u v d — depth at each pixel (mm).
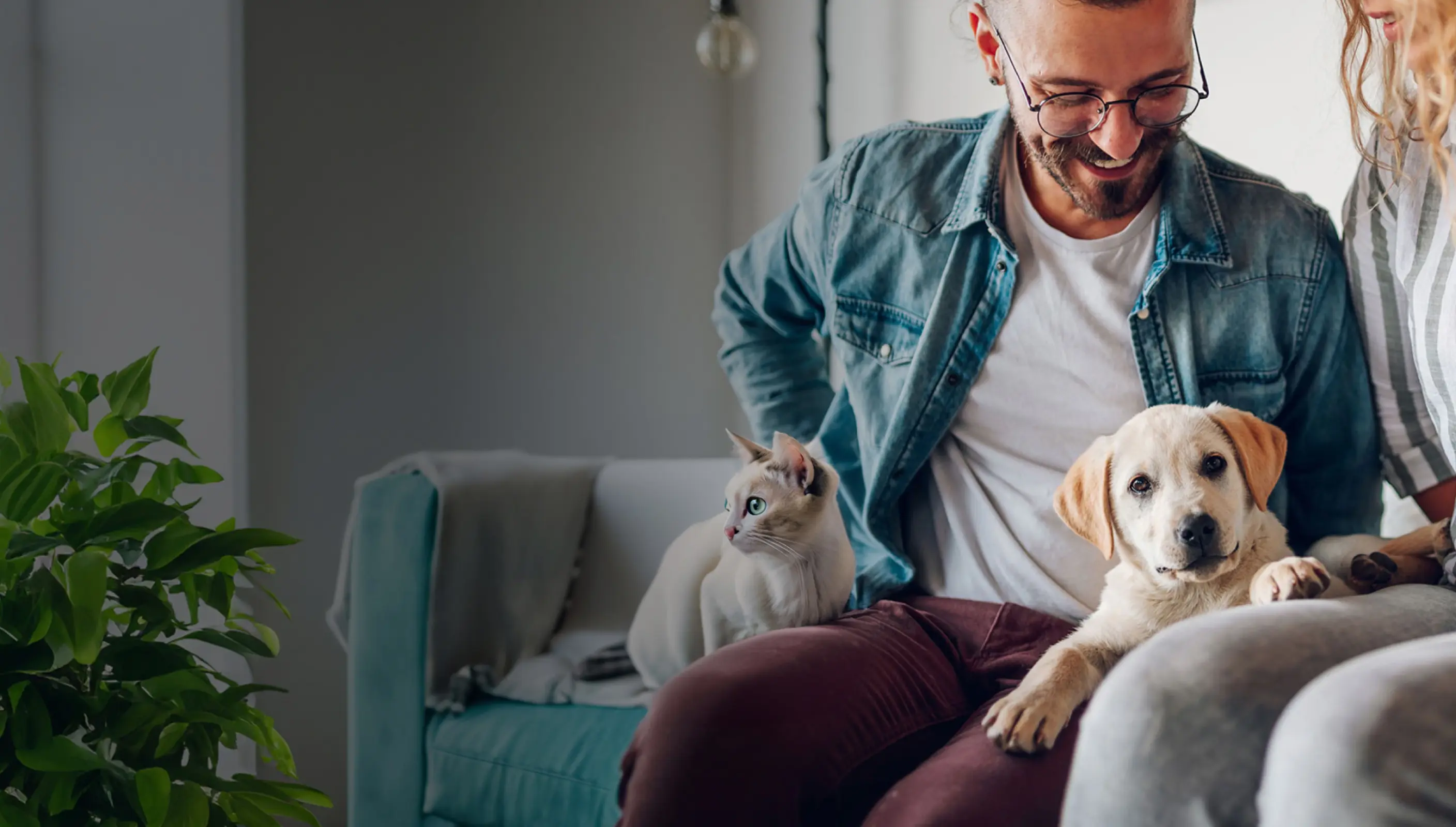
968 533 1098
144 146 1795
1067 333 1075
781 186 2662
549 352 2449
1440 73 905
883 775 938
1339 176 1500
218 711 1093
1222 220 1078
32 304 1719
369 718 1620
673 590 1396
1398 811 497
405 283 2199
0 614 995
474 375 2312
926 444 1119
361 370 2125
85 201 1752
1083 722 651
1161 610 862
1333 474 1105
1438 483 1047
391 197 2180
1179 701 608
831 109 2500
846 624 1052
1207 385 1077
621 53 2582
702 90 2742
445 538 1590
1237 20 1619
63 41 1747
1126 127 967
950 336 1117
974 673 1024
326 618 2055
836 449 1251
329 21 2082
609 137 2557
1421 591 766
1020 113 1032
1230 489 838
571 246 2490
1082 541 1038
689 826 822
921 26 2287
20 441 1082
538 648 1709
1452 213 915
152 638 1155
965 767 797
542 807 1358
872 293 1195
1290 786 531
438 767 1518
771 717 866
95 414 1738
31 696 984
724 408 2826
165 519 1068
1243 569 850
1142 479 862
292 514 2014
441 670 1584
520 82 2400
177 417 1816
